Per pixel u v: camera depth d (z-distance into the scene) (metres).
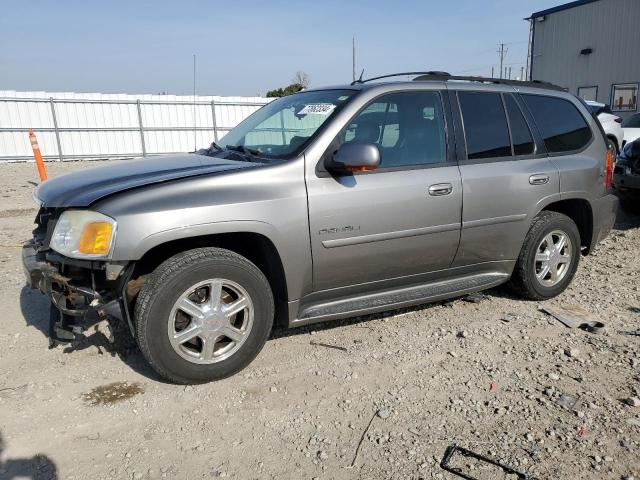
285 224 3.39
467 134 4.20
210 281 3.26
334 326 4.25
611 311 4.57
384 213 3.73
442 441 2.86
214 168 3.48
